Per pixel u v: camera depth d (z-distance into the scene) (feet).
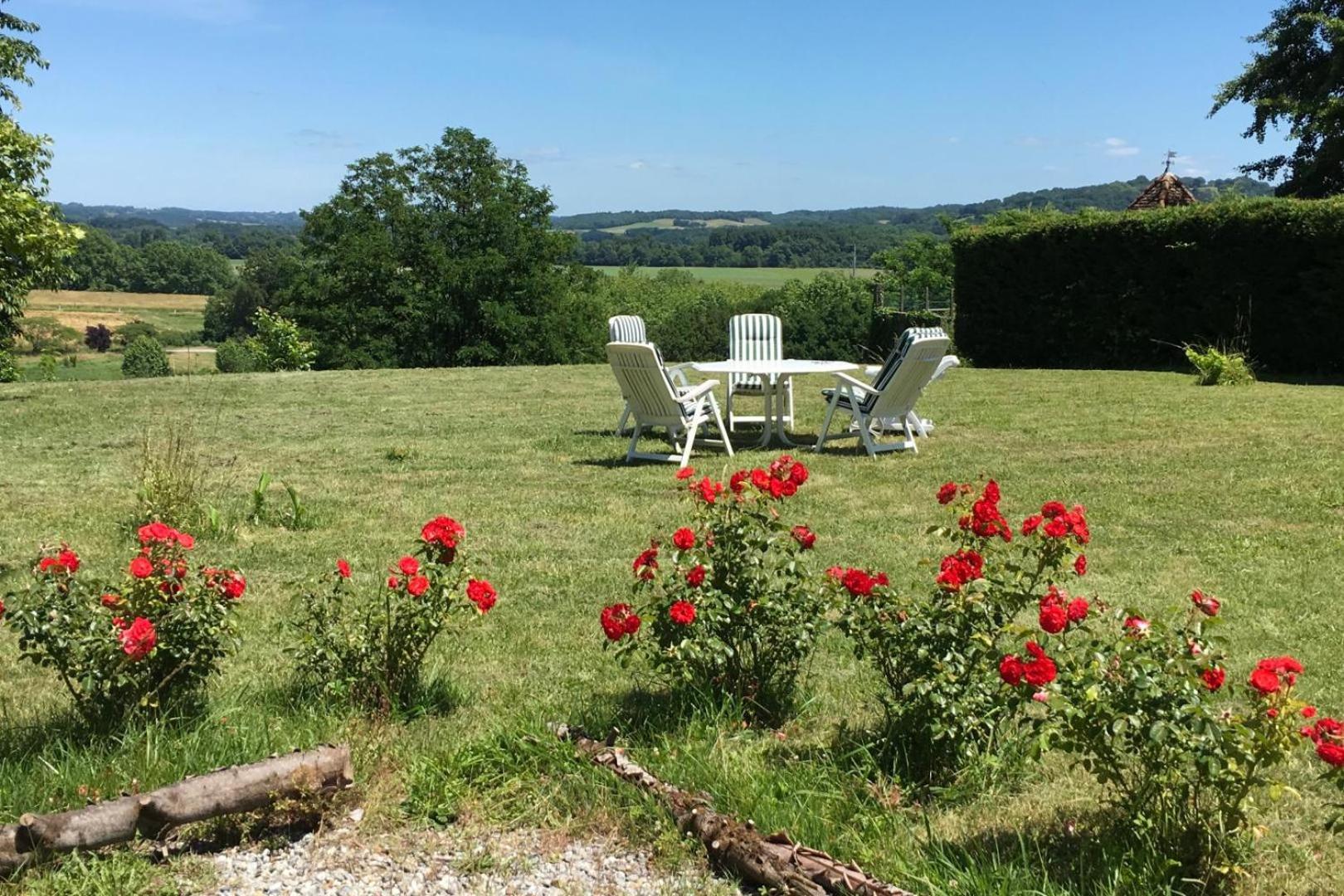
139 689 11.51
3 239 33.12
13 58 57.47
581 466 29.17
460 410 41.93
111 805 9.32
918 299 115.85
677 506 23.85
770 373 31.96
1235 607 16.10
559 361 118.52
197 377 55.36
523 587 17.92
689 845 9.55
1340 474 25.82
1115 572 18.12
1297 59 83.92
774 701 12.32
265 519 22.70
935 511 23.04
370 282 115.14
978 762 10.46
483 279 115.65
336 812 10.21
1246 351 54.49
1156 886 8.51
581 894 8.95
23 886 8.80
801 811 9.93
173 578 11.77
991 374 55.98
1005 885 8.55
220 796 9.65
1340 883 8.84
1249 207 54.08
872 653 11.08
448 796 10.39
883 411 30.37
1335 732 8.18
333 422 38.63
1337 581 17.38
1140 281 58.80
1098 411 38.93
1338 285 51.34
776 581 12.22
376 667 12.46
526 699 13.07
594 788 10.42
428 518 22.95
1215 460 28.07
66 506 24.13
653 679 13.61
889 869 8.98
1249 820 8.71
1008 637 14.15
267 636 15.47
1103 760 8.77
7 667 14.38
